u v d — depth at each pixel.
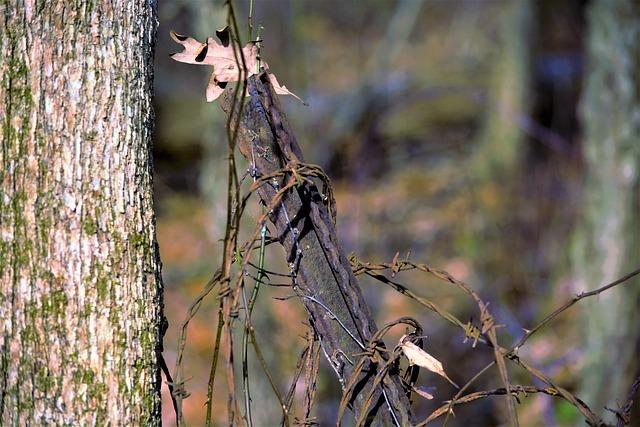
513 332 6.91
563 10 11.58
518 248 8.20
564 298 7.28
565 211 8.41
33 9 1.76
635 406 4.93
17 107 1.76
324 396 5.35
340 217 8.48
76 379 1.79
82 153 1.79
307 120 8.80
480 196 9.48
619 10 5.09
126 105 1.83
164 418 5.62
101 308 1.80
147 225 1.87
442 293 7.75
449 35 16.22
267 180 1.95
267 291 4.77
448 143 12.03
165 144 11.87
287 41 8.52
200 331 7.22
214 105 5.30
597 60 5.25
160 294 1.92
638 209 5.19
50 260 1.78
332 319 1.98
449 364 6.54
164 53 12.52
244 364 1.95
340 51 15.17
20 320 1.78
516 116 10.63
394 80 12.63
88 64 1.79
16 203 1.77
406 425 1.95
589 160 5.36
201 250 9.20
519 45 11.22
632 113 5.13
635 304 5.18
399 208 9.73
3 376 1.80
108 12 1.81
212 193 5.40
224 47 2.00
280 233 1.97
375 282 7.06
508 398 1.79
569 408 5.53
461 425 5.95
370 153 10.22
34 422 1.79
